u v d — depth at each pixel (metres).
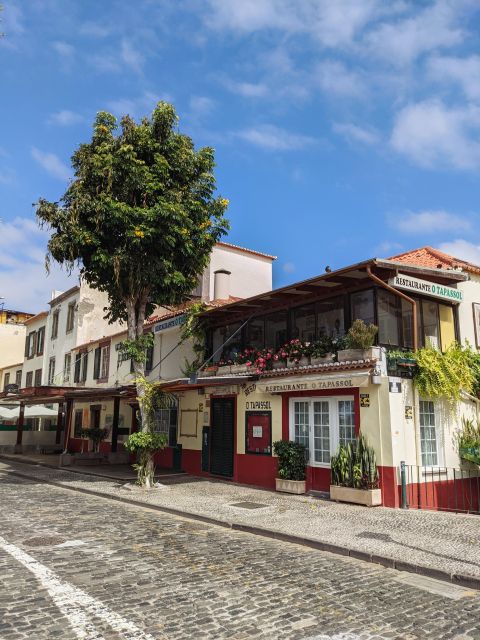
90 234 14.55
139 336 15.60
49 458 24.84
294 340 14.30
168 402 15.73
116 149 14.96
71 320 31.81
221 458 16.55
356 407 12.32
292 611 5.35
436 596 5.99
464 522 9.72
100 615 5.16
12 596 5.68
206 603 5.52
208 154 16.33
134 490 14.13
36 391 21.03
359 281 13.28
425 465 12.15
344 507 11.32
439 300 14.45
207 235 15.90
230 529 9.71
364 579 6.57
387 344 12.81
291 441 13.70
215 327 18.86
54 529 9.29
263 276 25.98
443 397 12.78
